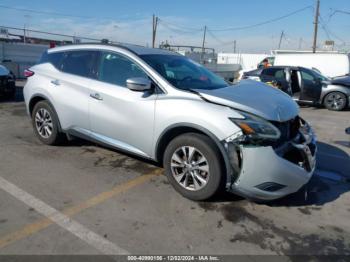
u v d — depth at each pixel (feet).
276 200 11.36
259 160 9.62
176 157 11.19
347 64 55.26
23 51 74.54
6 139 17.52
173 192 11.66
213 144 10.21
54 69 15.53
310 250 8.57
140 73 12.29
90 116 13.65
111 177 12.81
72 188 11.73
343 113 31.96
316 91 33.91
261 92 12.16
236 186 10.04
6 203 10.45
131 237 8.87
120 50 13.17
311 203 11.27
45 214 9.88
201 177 10.72
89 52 14.33
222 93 11.07
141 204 10.71
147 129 11.77
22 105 28.66
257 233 9.27
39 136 16.58
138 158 14.96
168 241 8.75
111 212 10.14
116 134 12.94
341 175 14.08
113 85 12.98
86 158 14.80
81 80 14.10
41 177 12.59
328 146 18.80
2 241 8.46
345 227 9.75
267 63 68.03
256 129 9.61
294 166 10.01
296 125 11.64
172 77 12.11
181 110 10.74
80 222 9.52
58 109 14.99
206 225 9.59
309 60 58.59
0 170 13.14
